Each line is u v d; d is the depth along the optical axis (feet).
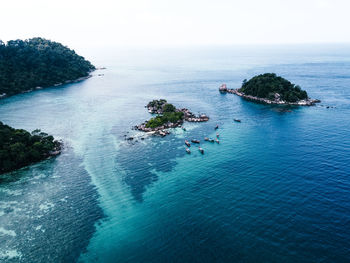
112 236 251.60
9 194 324.60
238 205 288.51
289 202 289.12
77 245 242.78
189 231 253.24
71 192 327.47
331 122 549.13
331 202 285.84
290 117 600.39
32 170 385.91
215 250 228.43
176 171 370.53
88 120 627.05
